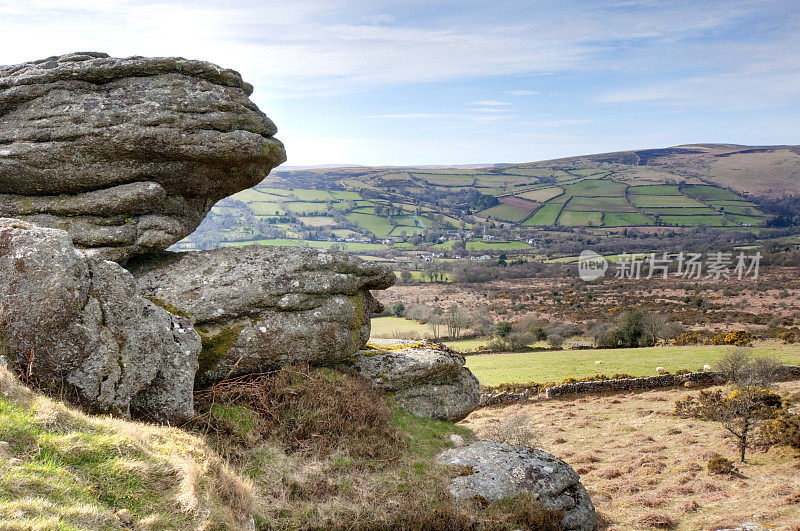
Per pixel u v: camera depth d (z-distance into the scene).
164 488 8.00
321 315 15.70
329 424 13.38
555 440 29.38
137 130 13.73
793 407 32.09
